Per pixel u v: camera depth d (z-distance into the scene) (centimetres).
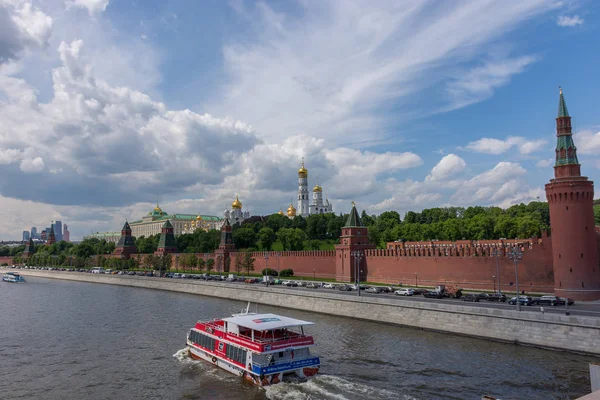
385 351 5088
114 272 17688
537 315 5053
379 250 11050
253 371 4212
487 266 8706
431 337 5741
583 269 6912
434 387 3909
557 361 4503
